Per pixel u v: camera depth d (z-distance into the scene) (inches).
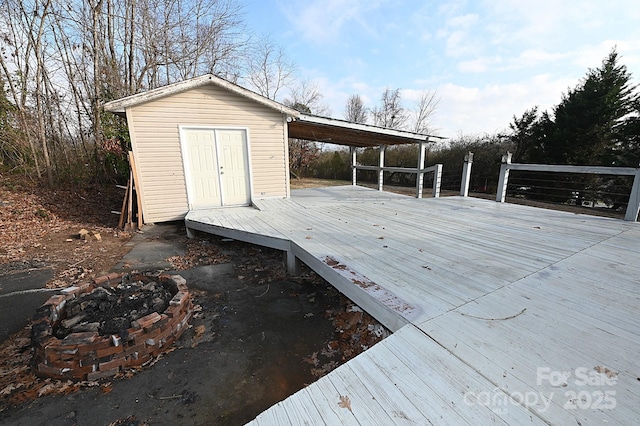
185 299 100.5
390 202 273.9
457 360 55.8
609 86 395.2
